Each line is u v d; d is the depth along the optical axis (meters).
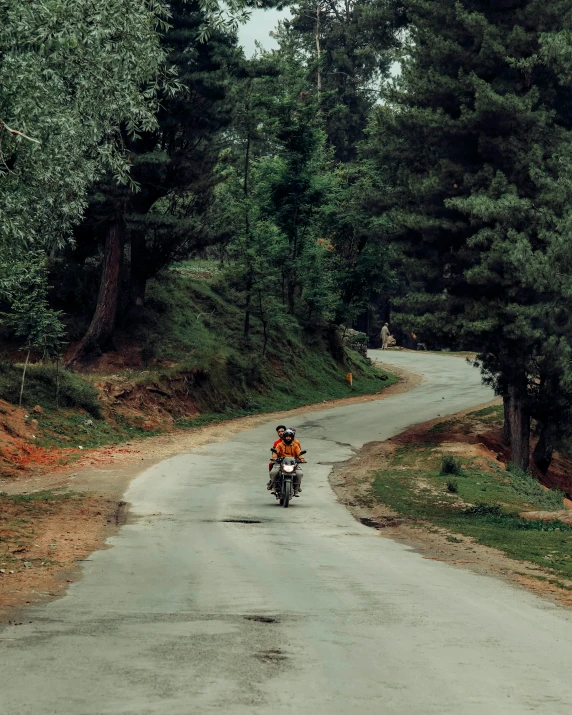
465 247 38.28
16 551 13.21
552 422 36.25
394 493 24.03
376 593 9.98
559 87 37.16
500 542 16.11
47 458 28.38
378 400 57.53
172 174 43.75
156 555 13.29
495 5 38.69
